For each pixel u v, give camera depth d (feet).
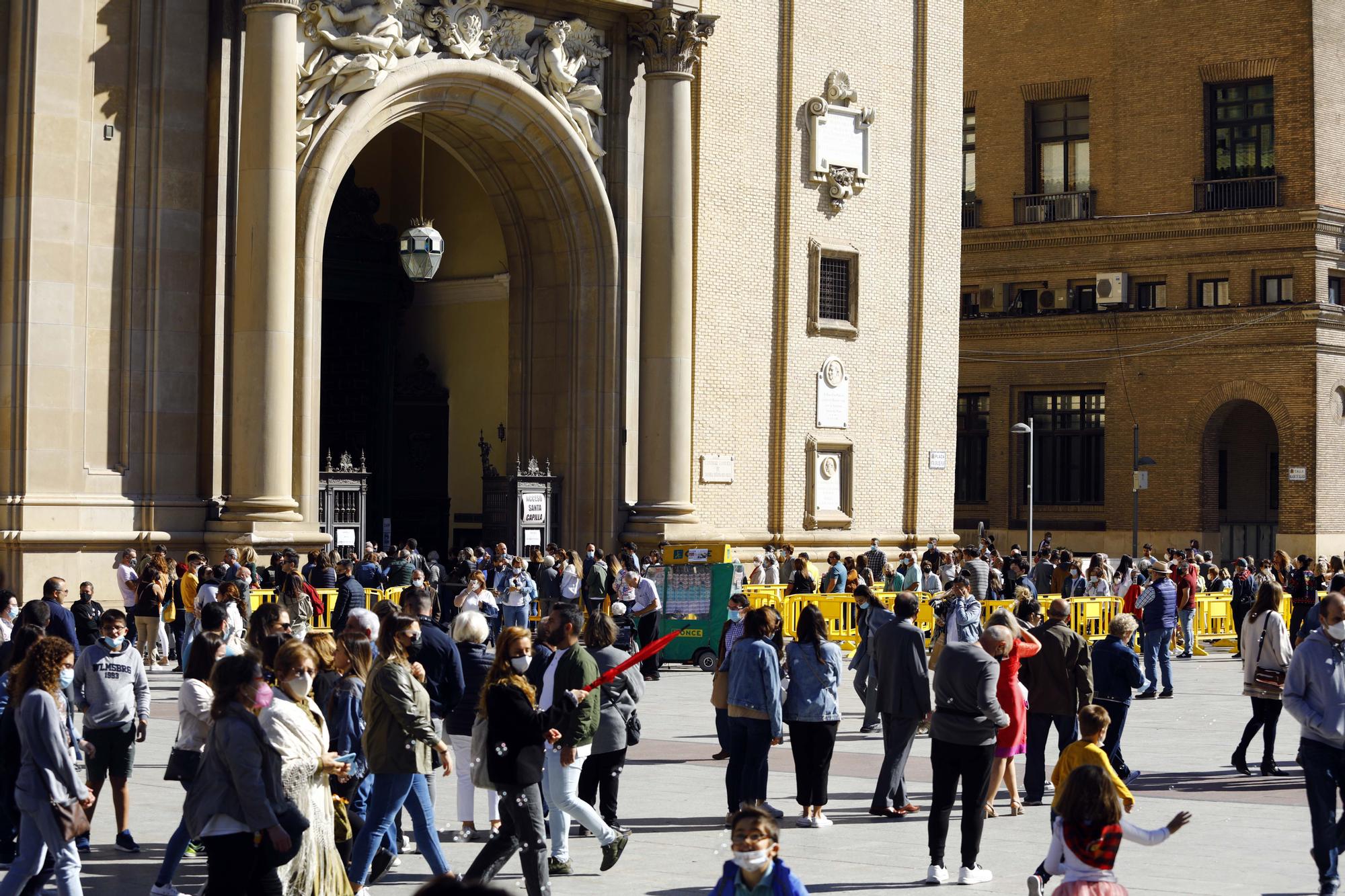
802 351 132.57
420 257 109.70
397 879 44.47
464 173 138.00
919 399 141.18
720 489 127.54
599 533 121.08
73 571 96.22
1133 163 190.29
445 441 139.64
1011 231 194.59
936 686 45.03
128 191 99.60
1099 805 31.81
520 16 115.75
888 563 138.00
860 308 136.87
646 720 79.15
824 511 133.90
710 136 126.52
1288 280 180.14
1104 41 191.93
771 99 130.82
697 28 120.67
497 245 135.33
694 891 43.01
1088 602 117.19
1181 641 126.11
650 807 55.47
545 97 116.88
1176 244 185.37
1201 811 55.93
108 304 98.94
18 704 38.32
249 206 100.01
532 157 118.93
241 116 100.83
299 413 104.53
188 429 101.35
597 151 119.96
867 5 137.69
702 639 103.96
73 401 97.25
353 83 106.11
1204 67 185.68
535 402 124.06
